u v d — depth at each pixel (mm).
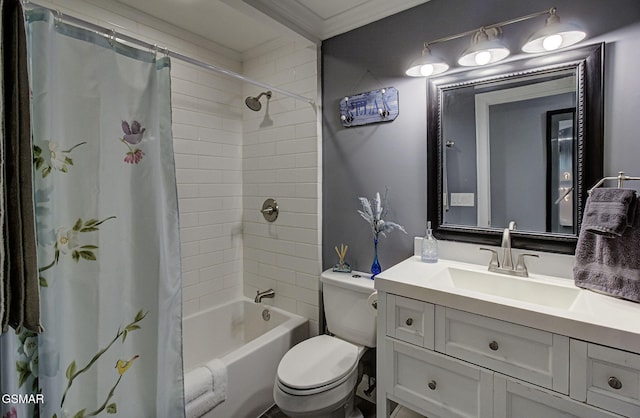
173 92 2070
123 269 1136
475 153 1527
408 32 1729
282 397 1433
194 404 1437
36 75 902
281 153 2256
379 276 1344
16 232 725
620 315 947
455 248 1584
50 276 928
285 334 1948
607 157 1232
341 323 1820
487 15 1488
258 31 2119
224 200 2395
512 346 1031
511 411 1045
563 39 1258
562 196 1322
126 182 1139
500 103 1457
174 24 2033
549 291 1243
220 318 2344
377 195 1770
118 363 1123
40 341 918
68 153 1006
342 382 1475
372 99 1852
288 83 2199
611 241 1115
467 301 1095
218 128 2338
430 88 1636
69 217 1012
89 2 1681
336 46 2012
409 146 1743
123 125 1127
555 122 1331
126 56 1139
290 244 2230
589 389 909
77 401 1035
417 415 1566
